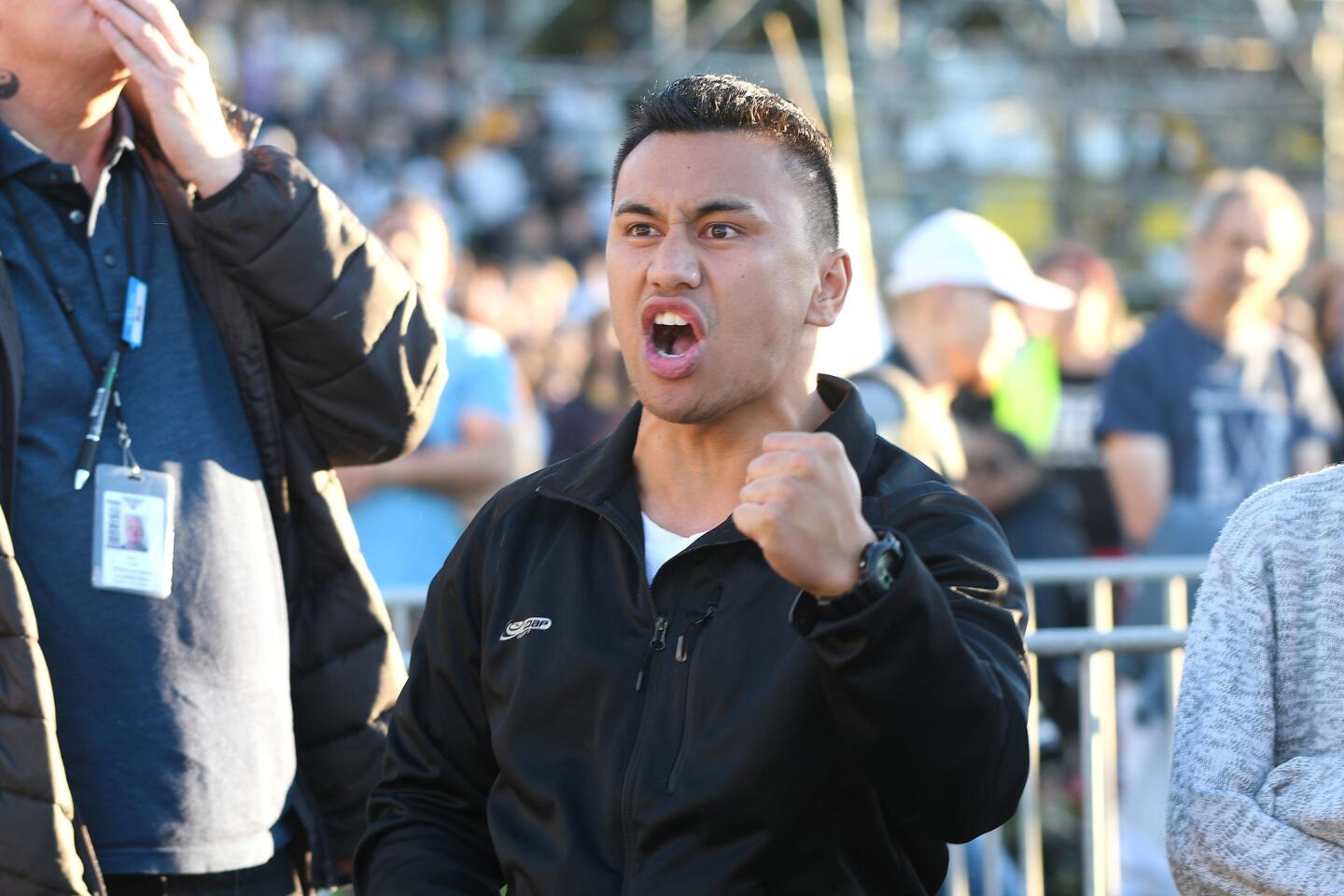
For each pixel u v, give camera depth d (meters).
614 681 3.31
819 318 3.47
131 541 3.79
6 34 3.78
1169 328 8.66
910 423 5.87
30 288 3.81
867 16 21.86
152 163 4.09
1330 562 3.60
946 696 2.96
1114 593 7.73
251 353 4.05
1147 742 6.89
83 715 3.73
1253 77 21.31
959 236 6.85
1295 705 3.60
